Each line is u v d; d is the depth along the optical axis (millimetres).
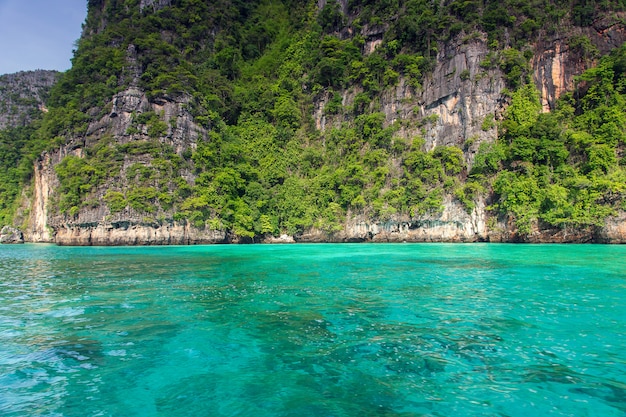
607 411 5648
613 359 7484
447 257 26406
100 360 7668
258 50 79750
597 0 52188
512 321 10000
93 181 45906
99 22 90688
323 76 62188
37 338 8945
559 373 6910
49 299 13070
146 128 49281
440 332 9203
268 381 6734
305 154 57344
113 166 46625
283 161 57719
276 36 82125
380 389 6406
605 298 12523
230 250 35656
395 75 54719
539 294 13258
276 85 65938
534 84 50125
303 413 5656
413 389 6391
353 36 67250
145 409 5824
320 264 22984
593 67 48938
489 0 53719
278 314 10945
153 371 7172
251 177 54594
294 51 71812
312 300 12719
